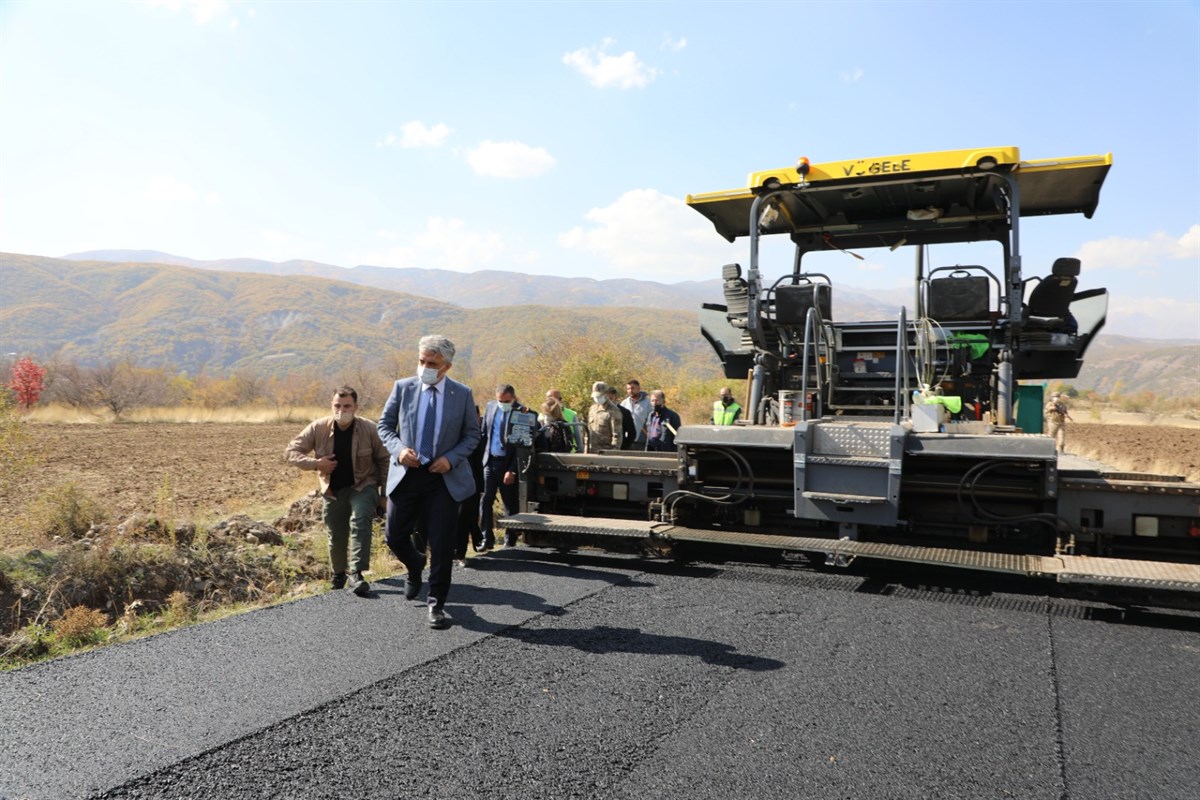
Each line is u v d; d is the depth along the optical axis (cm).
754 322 779
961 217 840
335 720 396
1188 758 358
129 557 729
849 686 439
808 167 779
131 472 1659
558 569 727
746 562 752
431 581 548
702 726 389
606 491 792
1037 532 641
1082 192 786
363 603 613
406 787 331
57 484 1410
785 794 326
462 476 565
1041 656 488
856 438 646
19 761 352
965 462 654
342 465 665
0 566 685
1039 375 790
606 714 403
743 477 724
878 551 619
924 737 378
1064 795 326
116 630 623
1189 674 460
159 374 5419
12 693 430
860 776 341
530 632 535
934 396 702
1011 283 716
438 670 464
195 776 340
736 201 827
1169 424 4478
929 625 550
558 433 854
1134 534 604
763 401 804
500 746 367
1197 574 546
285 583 787
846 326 815
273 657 488
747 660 480
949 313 744
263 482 1531
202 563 771
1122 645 510
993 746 369
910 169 749
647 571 717
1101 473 683
